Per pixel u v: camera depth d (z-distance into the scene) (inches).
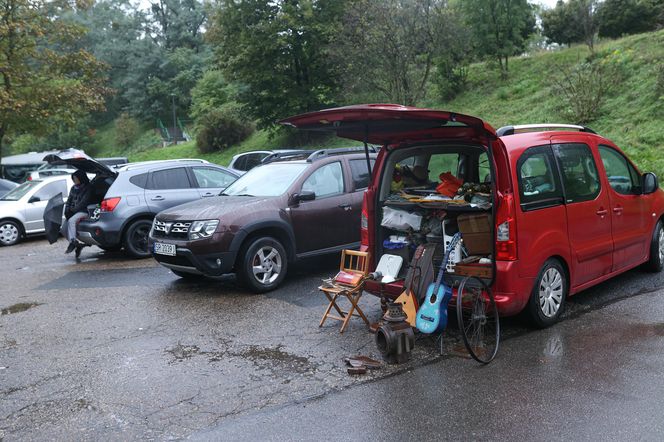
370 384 171.0
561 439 135.2
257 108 1156.5
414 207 216.4
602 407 149.3
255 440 141.9
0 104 782.5
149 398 169.0
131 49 2255.2
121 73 2402.8
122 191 392.2
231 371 186.4
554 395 157.3
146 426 151.9
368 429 144.3
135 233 396.5
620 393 156.6
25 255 459.2
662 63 701.9
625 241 248.8
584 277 225.6
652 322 211.8
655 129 596.4
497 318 186.7
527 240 195.5
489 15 934.4
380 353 195.6
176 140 1847.9
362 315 220.2
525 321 209.2
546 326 210.2
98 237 386.9
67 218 410.6
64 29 868.6
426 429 142.8
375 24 809.5
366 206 228.7
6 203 526.9
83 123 2159.2
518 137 207.0
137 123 2175.2
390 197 225.9
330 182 315.6
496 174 192.7
